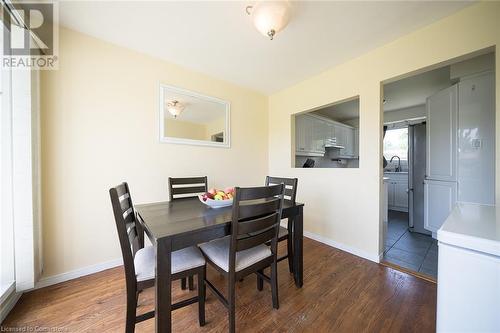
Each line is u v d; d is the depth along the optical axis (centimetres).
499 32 138
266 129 334
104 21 161
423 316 131
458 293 71
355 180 222
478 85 207
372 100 205
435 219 257
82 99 175
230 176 285
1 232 138
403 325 124
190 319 129
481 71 206
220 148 272
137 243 145
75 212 174
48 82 161
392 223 349
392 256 220
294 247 163
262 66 237
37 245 153
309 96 271
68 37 169
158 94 217
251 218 130
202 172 254
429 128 262
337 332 119
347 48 200
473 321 68
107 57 187
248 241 117
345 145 466
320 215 260
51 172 163
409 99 364
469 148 215
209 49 201
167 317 98
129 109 199
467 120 217
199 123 251
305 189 280
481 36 144
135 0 140
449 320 72
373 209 208
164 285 97
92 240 182
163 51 205
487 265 66
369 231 211
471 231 75
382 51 197
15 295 140
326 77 248
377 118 202
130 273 102
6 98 136
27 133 141
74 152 172
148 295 152
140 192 206
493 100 198
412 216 305
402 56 183
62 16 154
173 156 229
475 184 211
